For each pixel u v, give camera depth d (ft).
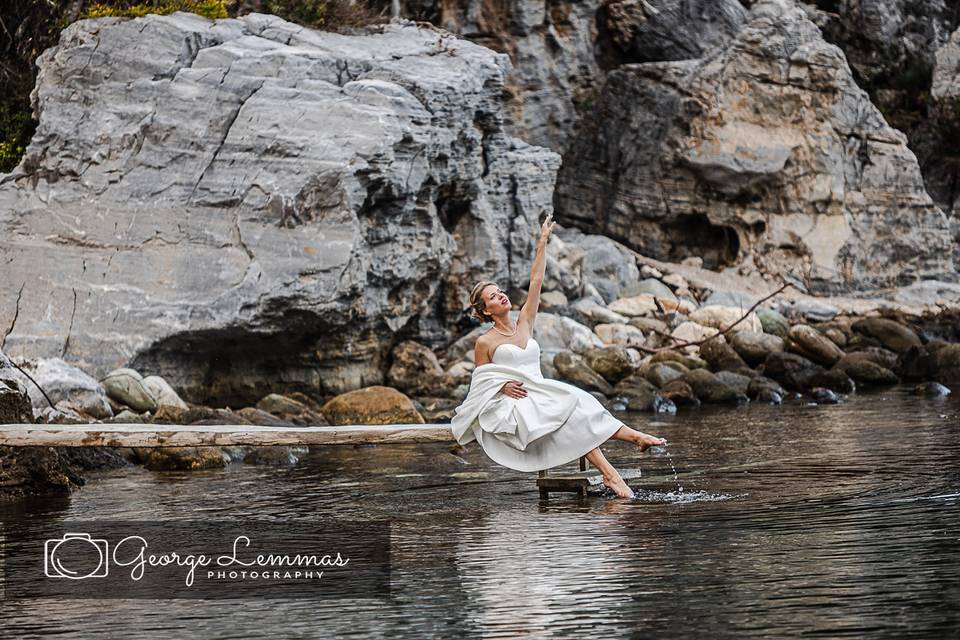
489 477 40.19
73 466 44.24
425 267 68.69
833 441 45.16
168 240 61.67
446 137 67.87
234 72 64.28
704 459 41.88
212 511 35.24
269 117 62.44
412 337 71.82
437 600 24.76
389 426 36.35
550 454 35.35
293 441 35.94
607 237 98.94
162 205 62.13
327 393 64.95
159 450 44.98
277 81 63.98
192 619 24.22
